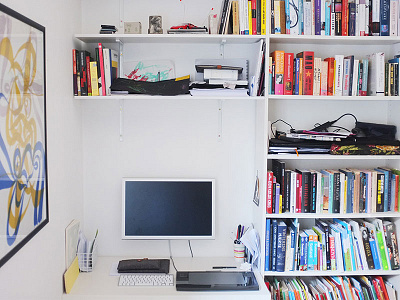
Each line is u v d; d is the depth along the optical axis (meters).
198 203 2.92
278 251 2.76
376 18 2.73
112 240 3.03
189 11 2.91
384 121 3.01
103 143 2.97
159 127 2.97
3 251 1.58
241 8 2.65
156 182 2.91
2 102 1.56
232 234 3.04
